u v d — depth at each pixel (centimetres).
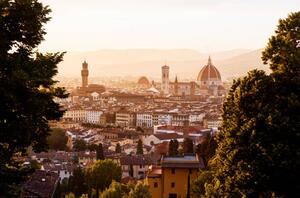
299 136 5616
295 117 5800
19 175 4816
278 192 5619
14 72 4497
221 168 6341
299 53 5912
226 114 6556
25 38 4850
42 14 4884
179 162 12838
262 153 5591
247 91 6231
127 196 13112
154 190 13350
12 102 4534
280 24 6153
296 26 6075
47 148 5056
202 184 10881
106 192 13925
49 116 5088
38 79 4719
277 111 5712
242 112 6166
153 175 13388
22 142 4762
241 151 5966
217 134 6869
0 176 4675
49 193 9569
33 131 4834
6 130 4591
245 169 5775
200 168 12738
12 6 4719
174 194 12800
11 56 4728
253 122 5884
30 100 4628
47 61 4938
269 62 6228
